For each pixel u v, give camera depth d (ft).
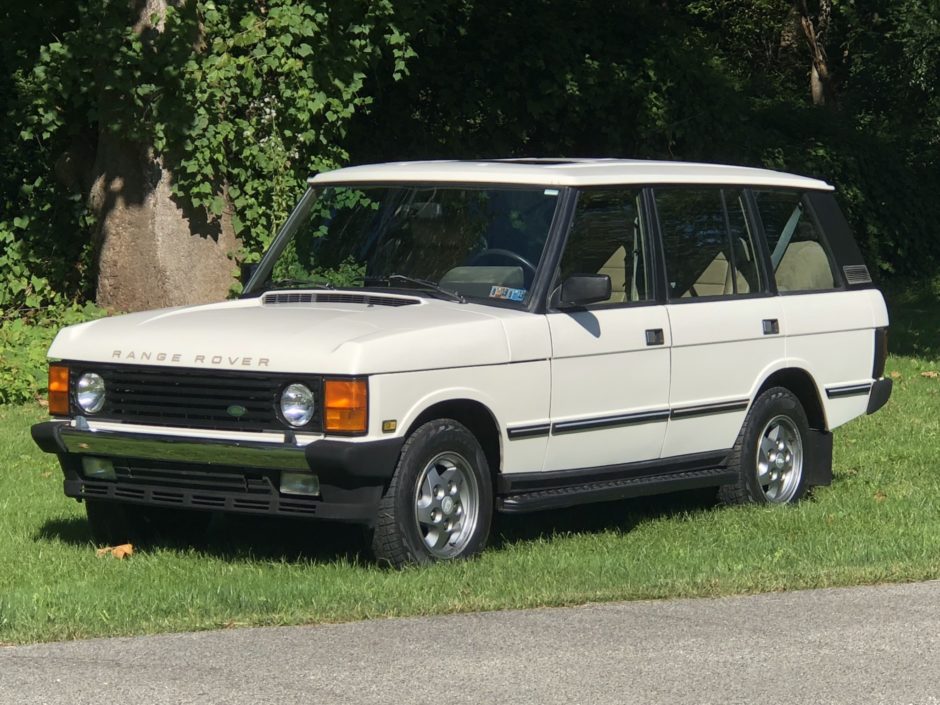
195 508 26.12
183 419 25.99
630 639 21.63
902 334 68.95
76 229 57.67
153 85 50.70
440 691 18.99
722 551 27.86
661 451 30.27
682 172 31.53
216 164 52.19
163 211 52.19
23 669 19.89
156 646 21.09
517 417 27.17
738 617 23.03
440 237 28.96
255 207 52.80
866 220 88.53
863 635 21.98
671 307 30.19
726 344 31.19
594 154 72.08
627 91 70.69
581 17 72.43
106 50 50.01
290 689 19.01
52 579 25.75
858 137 90.07
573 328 28.09
